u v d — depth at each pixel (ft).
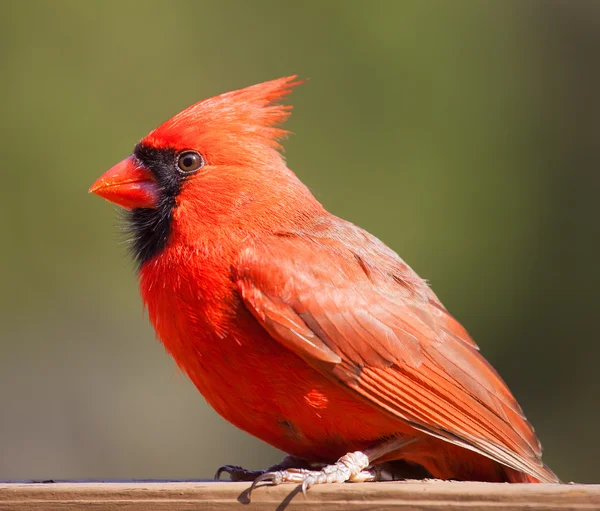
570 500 14.76
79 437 41.09
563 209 42.55
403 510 15.24
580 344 40.24
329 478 17.57
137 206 19.57
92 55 43.96
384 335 18.42
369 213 42.83
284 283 18.28
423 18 44.86
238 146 19.40
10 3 43.62
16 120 42.75
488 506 14.96
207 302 18.30
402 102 44.01
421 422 18.30
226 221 19.02
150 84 44.24
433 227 42.45
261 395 18.31
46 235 42.22
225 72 44.73
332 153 43.55
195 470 41.32
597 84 44.04
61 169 42.65
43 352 41.55
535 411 39.65
